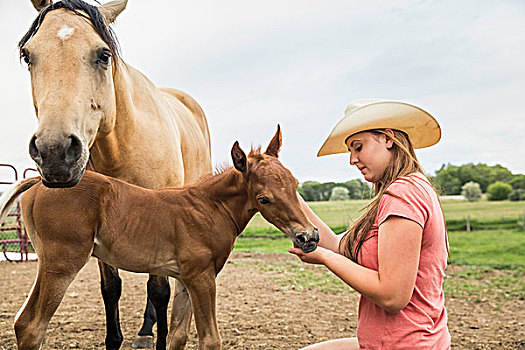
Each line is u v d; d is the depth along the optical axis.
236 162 2.71
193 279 2.68
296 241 2.54
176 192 2.83
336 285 7.89
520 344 4.61
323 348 2.36
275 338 4.61
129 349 4.17
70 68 2.43
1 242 10.36
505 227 21.53
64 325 4.90
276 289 7.46
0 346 4.09
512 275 9.44
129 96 3.29
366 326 2.06
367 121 2.08
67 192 2.51
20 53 2.82
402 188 1.97
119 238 2.62
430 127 2.20
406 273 1.87
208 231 2.72
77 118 2.34
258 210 2.80
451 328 5.28
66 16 2.63
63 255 2.46
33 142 2.24
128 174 3.44
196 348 4.24
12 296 6.52
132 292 6.99
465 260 11.64
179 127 4.44
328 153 2.51
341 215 20.86
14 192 2.64
